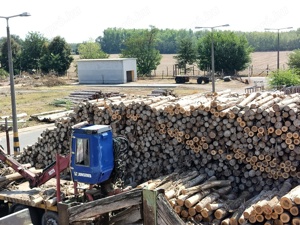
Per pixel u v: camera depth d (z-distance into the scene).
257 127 14.51
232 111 14.76
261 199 13.21
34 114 36.09
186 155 15.80
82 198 12.86
